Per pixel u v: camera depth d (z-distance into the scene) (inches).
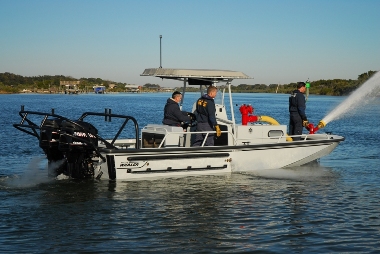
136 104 2532.0
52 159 444.8
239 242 293.3
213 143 462.3
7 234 300.0
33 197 382.6
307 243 292.5
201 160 454.3
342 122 1283.2
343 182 454.3
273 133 503.2
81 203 367.6
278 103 2559.1
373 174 495.5
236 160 471.8
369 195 403.9
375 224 326.3
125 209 354.3
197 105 461.1
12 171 494.0
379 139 836.0
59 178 445.7
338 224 326.3
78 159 426.0
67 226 316.2
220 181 443.8
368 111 1974.7
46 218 331.6
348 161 585.0
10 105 2348.7
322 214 348.2
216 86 492.7
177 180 440.8
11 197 382.3
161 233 306.3
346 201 384.2
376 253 278.1
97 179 434.9
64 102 2842.0
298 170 500.1
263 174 476.7
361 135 909.8
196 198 386.0
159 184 426.3
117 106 2265.0
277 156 494.9
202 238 299.0
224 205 368.8
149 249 280.4
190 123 488.4
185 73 463.2
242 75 482.0
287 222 329.7
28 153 633.0
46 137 423.8
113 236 299.6
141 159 428.1
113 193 395.2
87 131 409.7
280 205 370.3
